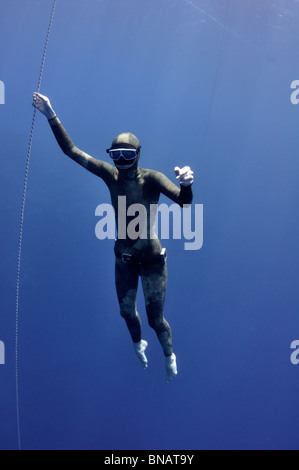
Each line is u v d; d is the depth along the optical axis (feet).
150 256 13.00
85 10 49.52
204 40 54.95
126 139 11.36
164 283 13.48
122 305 14.03
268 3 44.45
